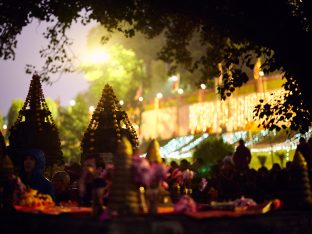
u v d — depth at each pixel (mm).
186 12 13461
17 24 14305
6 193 10398
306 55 12812
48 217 8953
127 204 7871
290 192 10453
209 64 17078
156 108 49062
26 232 9297
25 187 11055
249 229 8836
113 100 15016
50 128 16062
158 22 15305
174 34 16625
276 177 14789
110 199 7949
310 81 13070
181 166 17453
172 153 40719
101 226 7414
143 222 7488
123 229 7320
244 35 13320
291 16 13094
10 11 14156
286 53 12992
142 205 8766
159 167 8297
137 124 51500
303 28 13484
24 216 9516
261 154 31172
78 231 7930
